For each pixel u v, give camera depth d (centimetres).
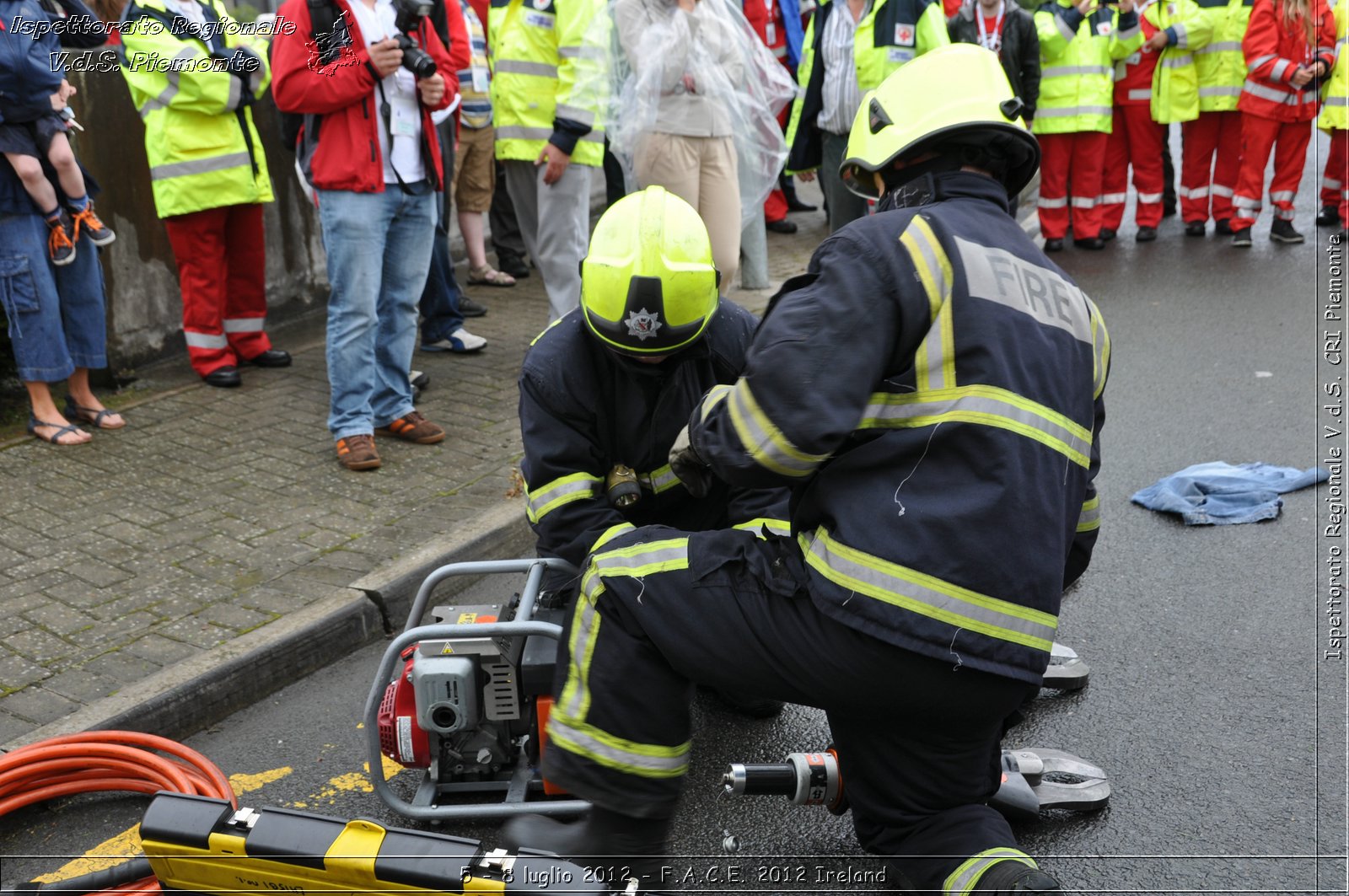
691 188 522
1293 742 299
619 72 520
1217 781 284
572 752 226
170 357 603
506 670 272
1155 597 381
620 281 251
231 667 329
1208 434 525
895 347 200
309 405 542
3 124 448
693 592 219
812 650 208
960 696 203
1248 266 831
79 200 477
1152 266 848
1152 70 881
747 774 253
